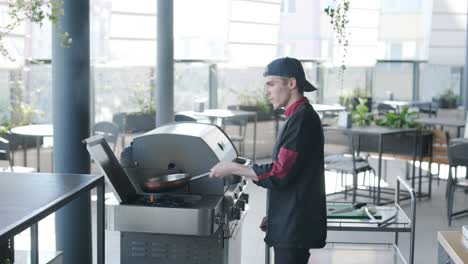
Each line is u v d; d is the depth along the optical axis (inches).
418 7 427.2
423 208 251.0
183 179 117.5
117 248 190.5
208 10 350.0
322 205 109.9
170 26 241.1
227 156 127.6
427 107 396.5
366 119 282.5
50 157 285.1
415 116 382.0
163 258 119.4
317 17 382.9
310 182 108.1
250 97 363.9
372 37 401.4
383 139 272.4
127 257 120.1
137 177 122.4
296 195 107.7
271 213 109.9
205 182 119.5
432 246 197.9
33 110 284.4
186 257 118.9
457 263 89.8
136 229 113.2
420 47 425.7
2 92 270.2
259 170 107.5
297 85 108.7
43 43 285.9
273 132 370.6
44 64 287.7
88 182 95.8
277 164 106.2
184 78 340.5
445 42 428.8
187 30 344.2
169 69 242.7
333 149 350.9
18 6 98.6
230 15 355.3
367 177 313.4
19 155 276.4
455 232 102.9
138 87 330.0
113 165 116.0
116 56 323.0
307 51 384.2
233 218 121.9
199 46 348.5
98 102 317.7
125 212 113.0
